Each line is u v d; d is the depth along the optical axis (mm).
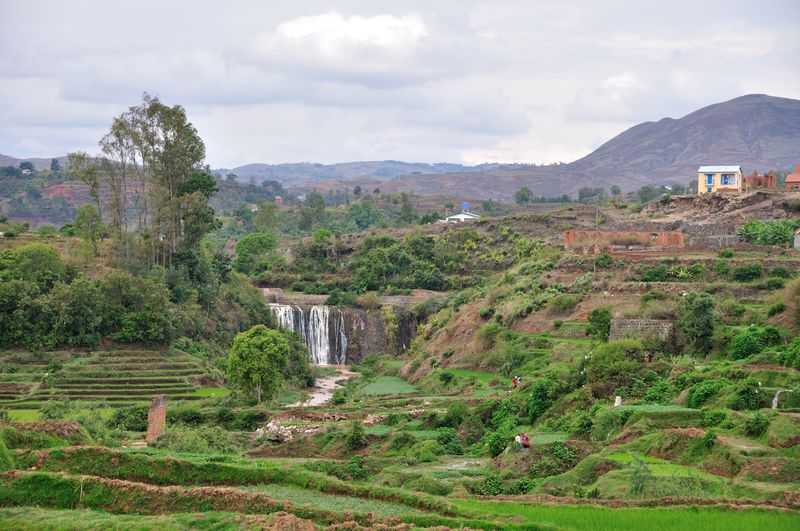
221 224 154500
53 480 48906
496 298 128000
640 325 90750
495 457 66625
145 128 143000
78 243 144625
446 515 46000
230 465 54438
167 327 126625
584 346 98812
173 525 42875
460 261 175625
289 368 128250
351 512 44562
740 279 108188
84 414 90250
